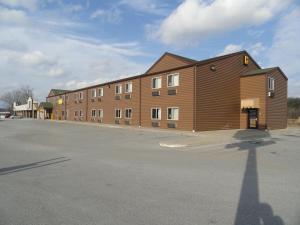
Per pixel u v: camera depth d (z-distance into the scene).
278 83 28.31
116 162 10.11
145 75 31.06
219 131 24.58
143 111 31.47
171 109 27.34
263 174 8.12
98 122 41.47
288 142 16.92
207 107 25.25
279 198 5.80
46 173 8.25
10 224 4.51
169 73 27.64
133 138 19.48
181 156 11.62
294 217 4.78
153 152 12.85
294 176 7.86
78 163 9.90
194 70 24.62
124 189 6.50
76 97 49.38
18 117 82.00
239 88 28.19
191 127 24.69
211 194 6.10
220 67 26.47
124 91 35.12
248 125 27.59
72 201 5.65
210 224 4.49
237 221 4.61
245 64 28.81
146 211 5.07
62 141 17.89
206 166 9.35
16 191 6.38
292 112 46.38
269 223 4.53
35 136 21.45
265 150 13.51
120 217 4.79
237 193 6.17
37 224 4.51
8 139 19.23
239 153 12.52
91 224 4.51
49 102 64.50
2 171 8.58
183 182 7.15
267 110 26.06
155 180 7.36
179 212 5.02
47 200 5.72
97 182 7.16
